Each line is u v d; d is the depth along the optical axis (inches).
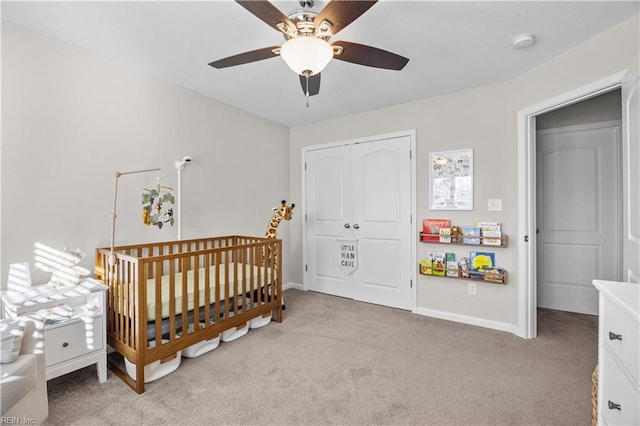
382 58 67.3
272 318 123.8
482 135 115.8
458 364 87.7
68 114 85.9
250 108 140.5
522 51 88.6
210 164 127.4
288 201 170.9
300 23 57.3
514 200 108.9
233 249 101.5
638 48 70.5
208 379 80.2
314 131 163.5
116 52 90.3
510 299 111.1
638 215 61.5
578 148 130.7
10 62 75.6
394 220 137.9
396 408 68.7
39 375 59.3
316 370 84.7
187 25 76.6
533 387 76.4
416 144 130.9
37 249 80.4
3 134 74.9
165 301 85.5
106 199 94.4
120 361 89.2
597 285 47.1
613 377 42.7
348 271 152.0
